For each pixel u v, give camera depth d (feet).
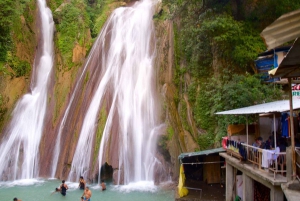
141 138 63.87
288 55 20.08
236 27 62.49
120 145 61.52
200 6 68.23
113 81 73.56
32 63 87.81
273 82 55.67
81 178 55.21
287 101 43.75
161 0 87.61
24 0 89.35
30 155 69.10
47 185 58.03
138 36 82.64
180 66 72.49
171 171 59.41
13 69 80.79
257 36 65.26
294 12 15.46
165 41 76.23
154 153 61.36
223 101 59.36
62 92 78.84
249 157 37.19
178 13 74.08
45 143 70.90
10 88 78.07
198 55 67.31
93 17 103.40
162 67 73.72
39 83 85.56
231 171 43.42
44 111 77.56
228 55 63.93
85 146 63.82
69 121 71.31
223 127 57.52
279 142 39.14
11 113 75.00
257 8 66.33
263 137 45.19
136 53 79.92
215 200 45.70
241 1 67.21
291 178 26.55
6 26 79.00
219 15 63.93
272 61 60.95
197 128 64.34
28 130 72.74
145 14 86.48
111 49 83.10
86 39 92.63
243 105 55.42
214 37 63.05
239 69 63.87
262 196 39.68
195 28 67.21
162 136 61.16
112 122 64.85
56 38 93.09
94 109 69.36
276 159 29.32
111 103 69.56
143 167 61.11
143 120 66.64
